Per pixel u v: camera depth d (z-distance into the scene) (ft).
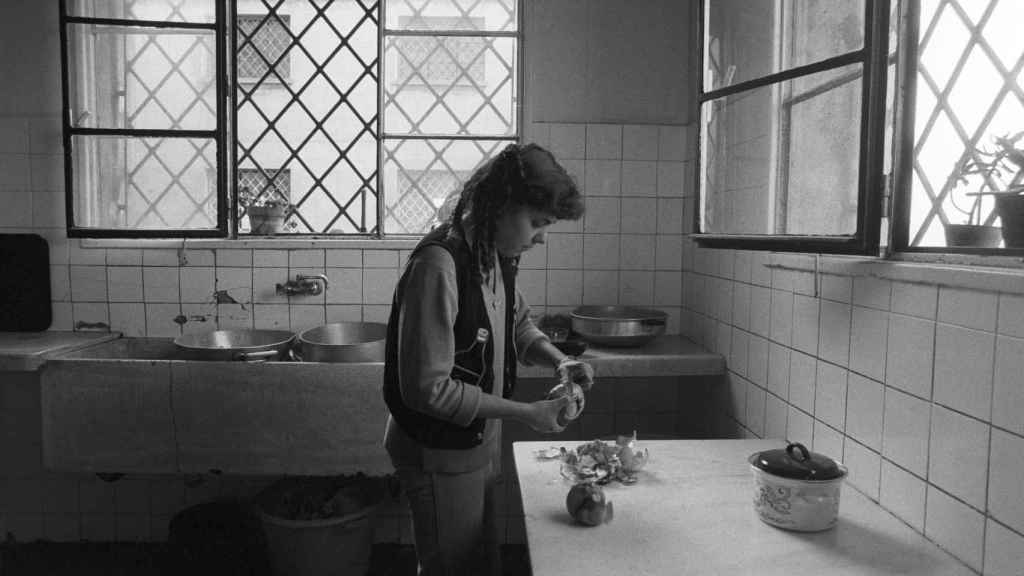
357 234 10.55
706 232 8.28
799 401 6.81
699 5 7.69
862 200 5.32
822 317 6.38
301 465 8.65
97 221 10.23
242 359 8.69
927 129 5.41
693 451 6.39
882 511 5.25
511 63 10.64
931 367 4.84
